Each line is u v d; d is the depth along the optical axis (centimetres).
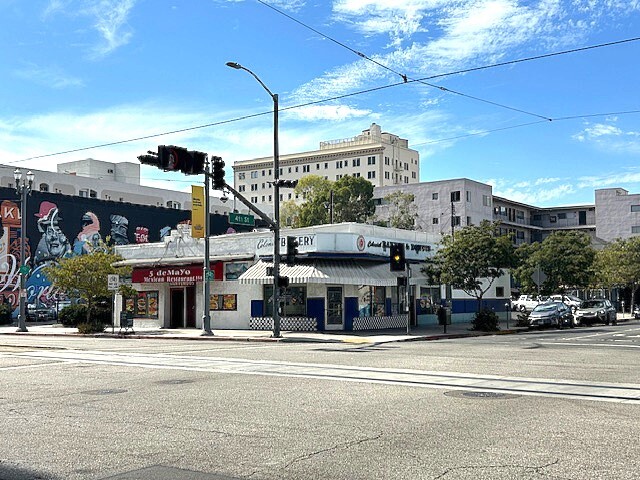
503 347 2419
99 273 3738
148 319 4103
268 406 1070
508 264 3681
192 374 1538
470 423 920
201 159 2545
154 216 6322
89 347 2550
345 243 3488
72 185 6762
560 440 809
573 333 3494
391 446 784
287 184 3097
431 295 4253
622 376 1466
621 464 693
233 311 3741
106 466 707
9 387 1340
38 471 690
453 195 8875
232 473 674
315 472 675
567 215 10331
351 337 3031
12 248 5272
